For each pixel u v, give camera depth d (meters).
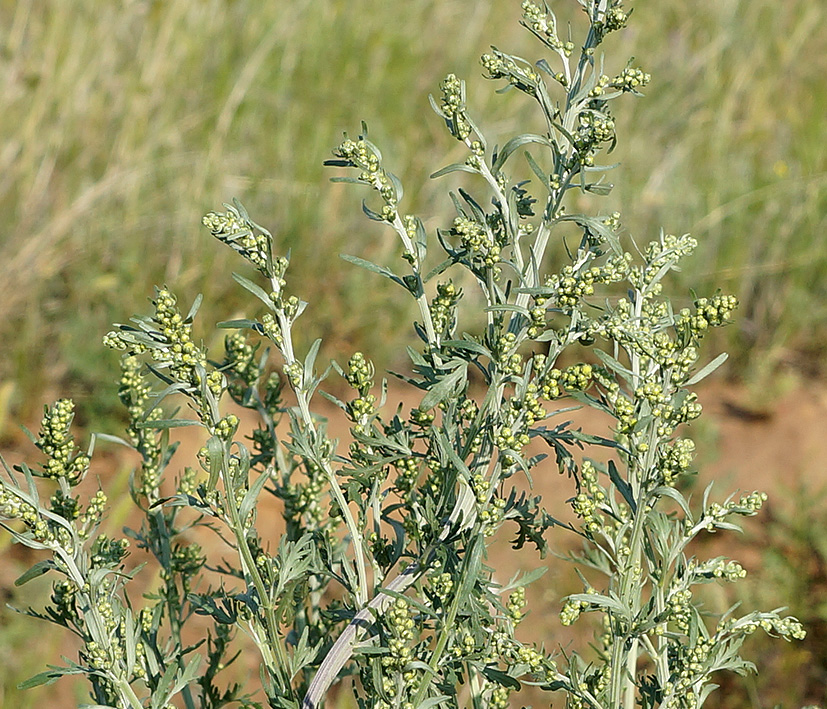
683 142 6.23
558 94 6.30
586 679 1.56
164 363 1.31
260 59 5.76
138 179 5.30
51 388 4.59
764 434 4.97
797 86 7.00
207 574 3.61
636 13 7.38
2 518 1.43
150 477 1.89
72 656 3.39
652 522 1.42
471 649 1.36
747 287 5.57
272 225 5.35
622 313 1.49
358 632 1.45
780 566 3.81
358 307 5.14
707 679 1.55
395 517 3.25
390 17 6.97
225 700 1.95
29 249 4.80
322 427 1.55
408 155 5.94
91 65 5.65
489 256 1.42
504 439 1.34
